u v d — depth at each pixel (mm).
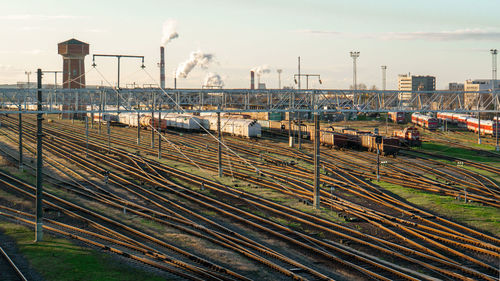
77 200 47156
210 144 90250
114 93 46531
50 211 43375
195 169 64188
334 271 28875
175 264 29859
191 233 36625
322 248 32812
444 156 77500
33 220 40094
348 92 48906
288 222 39656
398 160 73250
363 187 54000
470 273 28219
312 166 67375
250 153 79562
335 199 48125
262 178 57875
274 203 45656
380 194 50562
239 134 101062
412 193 50688
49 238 34969
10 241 34312
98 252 32094
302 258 31156
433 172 64188
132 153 77812
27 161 69375
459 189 53531
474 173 63250
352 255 30938
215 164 68625
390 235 36312
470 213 42625
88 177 58531
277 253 31641
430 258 30641
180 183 55344
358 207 44188
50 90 40531
